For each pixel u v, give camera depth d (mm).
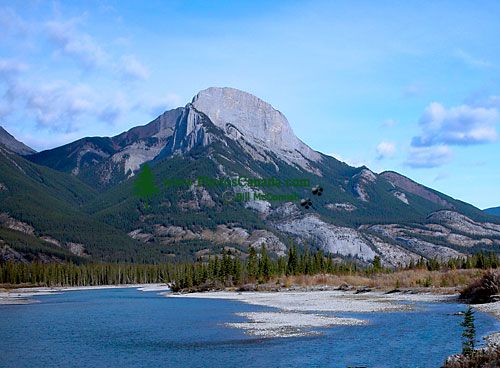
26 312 88188
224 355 41406
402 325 53688
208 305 95312
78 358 42219
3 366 39500
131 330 59031
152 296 139875
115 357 42312
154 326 62438
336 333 50219
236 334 52312
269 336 50062
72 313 84438
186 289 159250
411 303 79250
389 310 69812
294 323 59188
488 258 162000
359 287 119250
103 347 47250
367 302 84312
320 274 160500
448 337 44562
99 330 59656
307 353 40531
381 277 134875
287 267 165500
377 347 41656
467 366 27984
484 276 78000
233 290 146625
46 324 67125
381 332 49562
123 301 116625
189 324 63312
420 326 52219
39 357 42875
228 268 161500
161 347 46469
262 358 39469
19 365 39844
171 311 83812
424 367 33375
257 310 79188
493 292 73188
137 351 44812
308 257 173875
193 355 41969
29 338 53812
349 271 164625
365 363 35781
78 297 141000
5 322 70250
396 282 111438
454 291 92000
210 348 44938
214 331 55406
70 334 56500
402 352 38969
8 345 49188
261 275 157000
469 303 74438
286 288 134625
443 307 70625
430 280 109500
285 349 42750
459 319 56031
